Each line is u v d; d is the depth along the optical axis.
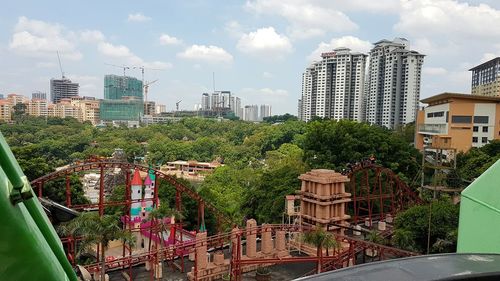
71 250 37.94
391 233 52.34
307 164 80.00
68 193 48.56
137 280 40.34
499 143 81.06
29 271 2.57
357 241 39.53
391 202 64.81
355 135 83.38
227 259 44.47
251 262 39.53
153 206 54.72
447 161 85.56
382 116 174.62
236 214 71.38
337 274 3.57
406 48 173.75
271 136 163.75
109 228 35.94
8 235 2.48
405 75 164.88
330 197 50.06
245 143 169.25
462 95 92.81
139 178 59.56
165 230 50.34
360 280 3.43
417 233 46.38
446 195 63.56
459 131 94.44
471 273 3.64
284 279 40.91
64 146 148.62
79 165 48.22
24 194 2.62
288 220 55.34
